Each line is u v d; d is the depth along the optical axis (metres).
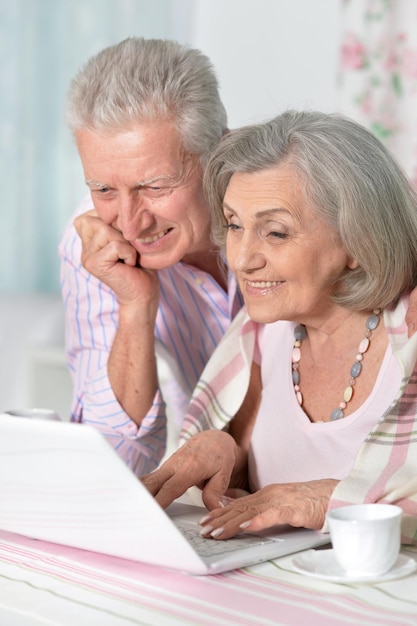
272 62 4.18
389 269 1.51
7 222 4.25
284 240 1.49
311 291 1.52
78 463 1.15
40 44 4.18
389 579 1.19
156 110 1.76
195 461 1.57
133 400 2.03
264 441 1.69
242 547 1.31
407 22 3.70
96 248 1.96
